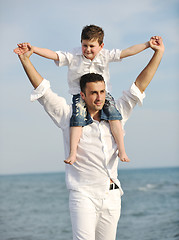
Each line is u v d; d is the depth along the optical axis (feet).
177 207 70.23
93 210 11.18
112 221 11.57
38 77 11.25
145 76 11.75
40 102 11.54
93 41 12.29
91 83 11.08
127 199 87.56
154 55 11.73
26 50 11.21
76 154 11.42
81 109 11.48
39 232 47.55
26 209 77.25
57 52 12.50
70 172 11.64
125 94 12.01
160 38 11.76
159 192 104.06
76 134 11.34
